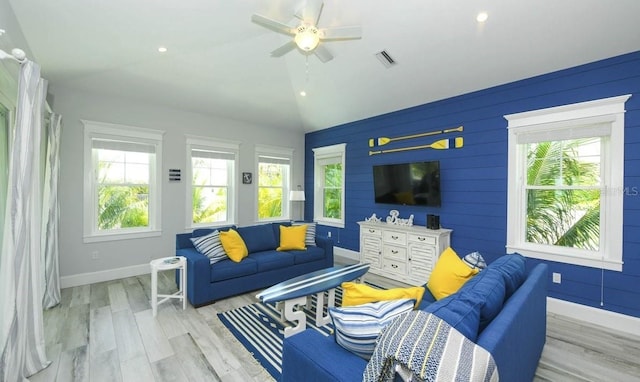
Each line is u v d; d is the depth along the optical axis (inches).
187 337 98.9
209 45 122.7
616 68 107.7
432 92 154.4
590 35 101.1
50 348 91.4
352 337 50.4
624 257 106.4
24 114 74.8
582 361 87.3
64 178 147.1
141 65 133.3
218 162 209.3
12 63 87.7
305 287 104.2
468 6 98.4
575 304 116.3
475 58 122.9
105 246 159.3
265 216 236.7
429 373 35.7
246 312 119.3
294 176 253.0
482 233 144.3
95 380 77.0
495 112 139.5
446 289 87.7
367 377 42.0
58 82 141.3
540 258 125.4
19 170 74.2
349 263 198.7
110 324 107.7
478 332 51.4
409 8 103.0
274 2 99.3
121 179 167.0
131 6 91.9
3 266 72.3
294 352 53.9
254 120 218.2
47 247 122.0
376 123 196.5
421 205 165.9
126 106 166.6
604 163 113.6
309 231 177.0
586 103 112.6
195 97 171.6
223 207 211.3
